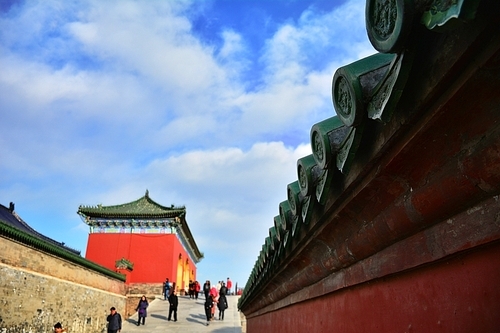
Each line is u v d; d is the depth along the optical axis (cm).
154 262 3941
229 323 2728
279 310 891
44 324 1783
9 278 1544
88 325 2297
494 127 182
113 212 4022
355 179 295
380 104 228
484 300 208
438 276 253
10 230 1532
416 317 279
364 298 380
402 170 252
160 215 4050
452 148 210
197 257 5847
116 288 2888
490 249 206
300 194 442
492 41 161
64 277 2027
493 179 190
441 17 161
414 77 208
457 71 180
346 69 247
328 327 498
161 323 2709
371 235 328
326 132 314
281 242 588
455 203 223
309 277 552
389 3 193
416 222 264
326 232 404
